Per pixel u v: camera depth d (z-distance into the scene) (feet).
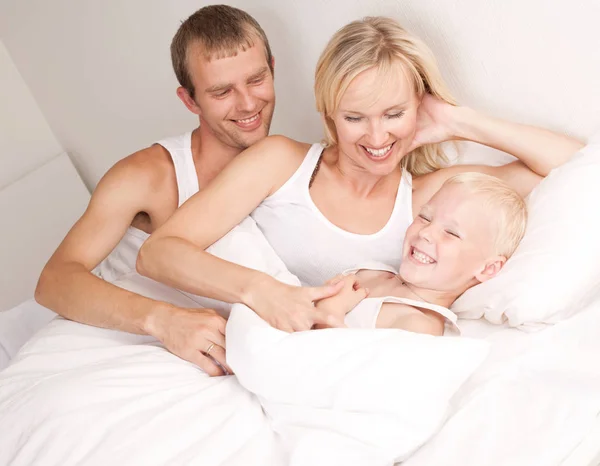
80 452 3.77
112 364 4.31
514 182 5.21
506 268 4.60
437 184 5.28
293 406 3.93
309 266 5.26
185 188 5.59
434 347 3.86
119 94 7.81
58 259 5.24
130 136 8.02
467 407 3.98
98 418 3.88
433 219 4.71
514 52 5.24
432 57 4.85
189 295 5.06
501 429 3.83
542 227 4.64
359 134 4.83
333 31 5.94
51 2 7.73
